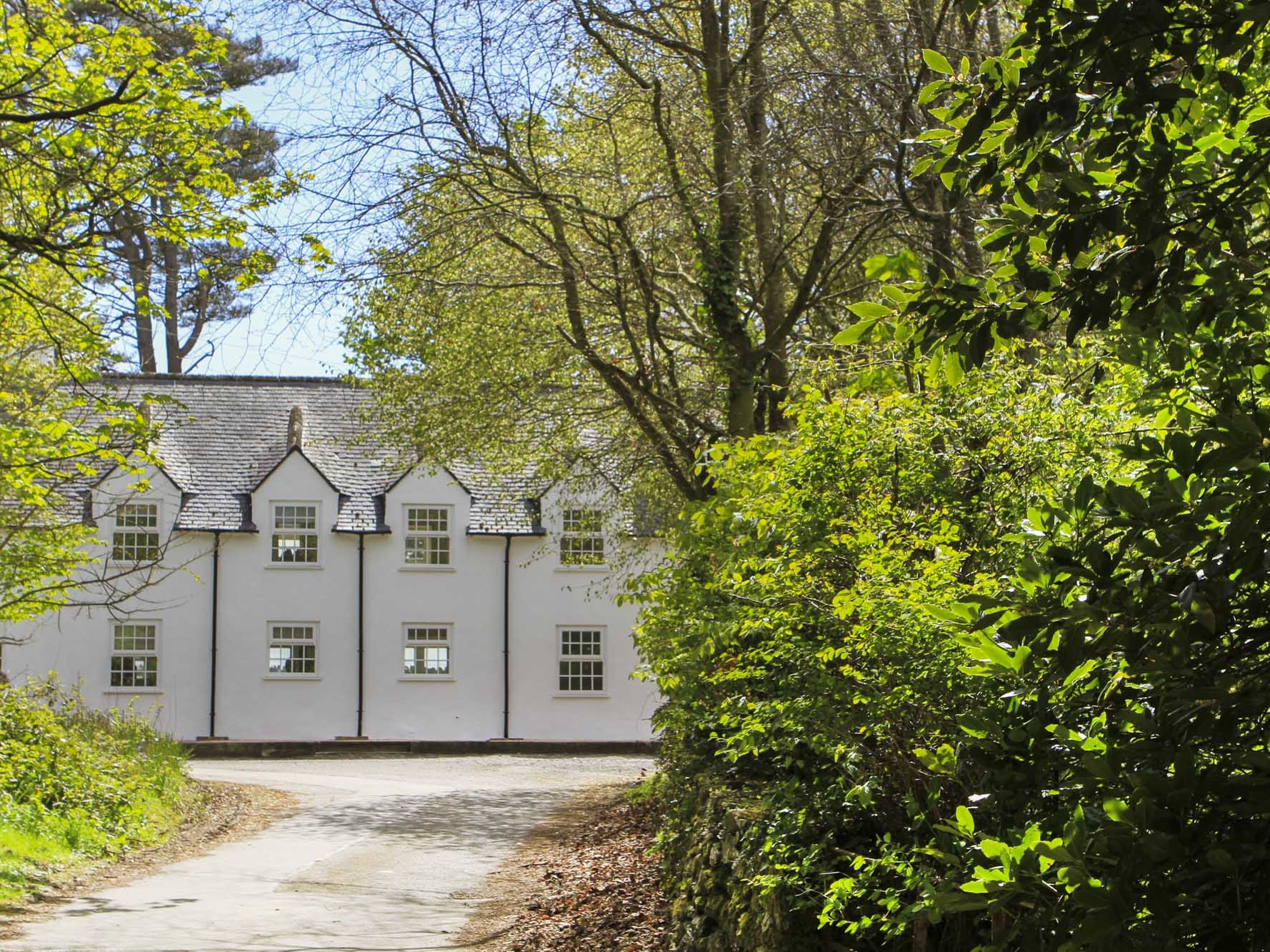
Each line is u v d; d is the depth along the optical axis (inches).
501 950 389.1
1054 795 150.0
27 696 702.5
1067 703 137.6
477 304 712.4
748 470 319.6
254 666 1284.4
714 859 305.0
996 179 131.6
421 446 802.2
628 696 1322.6
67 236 451.5
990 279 139.9
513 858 605.3
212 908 459.2
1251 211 140.6
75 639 1253.1
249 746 1243.8
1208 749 115.6
